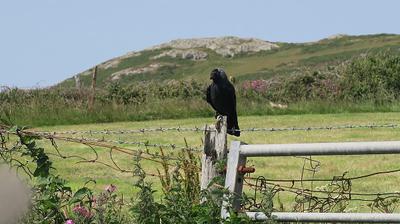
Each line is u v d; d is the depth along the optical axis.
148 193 7.46
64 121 30.30
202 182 7.48
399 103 33.94
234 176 7.00
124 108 31.91
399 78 35.06
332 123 27.56
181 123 29.28
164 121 30.66
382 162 16.50
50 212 7.55
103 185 13.88
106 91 34.38
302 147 6.70
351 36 126.00
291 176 15.09
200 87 35.22
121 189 13.27
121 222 7.79
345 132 24.12
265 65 113.38
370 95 34.97
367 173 15.33
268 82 36.59
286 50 129.00
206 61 127.62
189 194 8.17
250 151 6.94
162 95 34.78
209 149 7.47
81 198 7.69
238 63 122.25
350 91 35.44
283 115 32.25
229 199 6.98
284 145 6.79
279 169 15.93
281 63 112.62
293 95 35.78
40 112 30.33
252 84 35.84
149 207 7.40
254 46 135.00
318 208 8.35
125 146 20.39
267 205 6.88
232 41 139.50
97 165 16.66
